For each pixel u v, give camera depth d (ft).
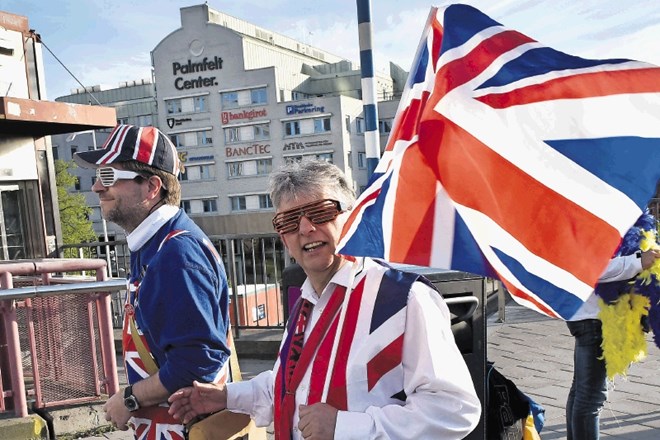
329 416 5.60
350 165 245.45
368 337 5.82
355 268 6.20
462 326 8.98
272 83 250.37
